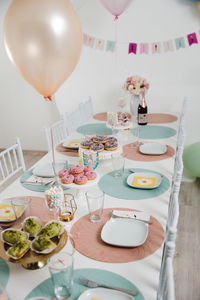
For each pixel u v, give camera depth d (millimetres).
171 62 2975
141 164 1824
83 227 1227
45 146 4043
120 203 1394
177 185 1409
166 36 2895
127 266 1008
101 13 2957
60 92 3393
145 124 2617
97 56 3141
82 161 1700
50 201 1265
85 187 1473
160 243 1108
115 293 900
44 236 1018
